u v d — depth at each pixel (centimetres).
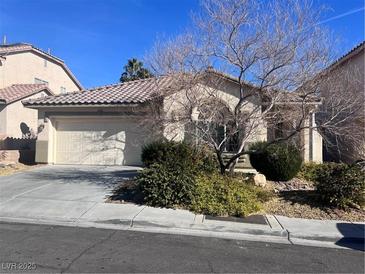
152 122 1339
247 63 1110
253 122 1175
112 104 1764
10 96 2389
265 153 1398
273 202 1073
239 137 1241
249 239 805
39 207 1010
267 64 1095
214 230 861
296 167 1407
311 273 609
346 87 1402
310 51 1092
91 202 1058
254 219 930
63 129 1894
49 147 1875
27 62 2886
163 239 776
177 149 1259
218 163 1320
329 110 1288
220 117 1193
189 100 1180
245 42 1094
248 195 1023
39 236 766
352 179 1035
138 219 898
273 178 1410
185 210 992
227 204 970
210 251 703
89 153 1864
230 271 600
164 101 1284
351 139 1525
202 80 1188
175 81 1203
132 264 612
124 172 1566
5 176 1451
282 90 1112
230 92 1455
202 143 1248
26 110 2494
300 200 1082
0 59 2584
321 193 1052
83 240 746
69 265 596
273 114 1184
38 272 562
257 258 673
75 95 1953
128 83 2097
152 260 637
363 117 1309
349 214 988
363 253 736
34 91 2552
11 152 1881
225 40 1112
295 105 1173
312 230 851
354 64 2075
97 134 1862
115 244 725
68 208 1002
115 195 1132
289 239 821
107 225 888
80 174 1511
